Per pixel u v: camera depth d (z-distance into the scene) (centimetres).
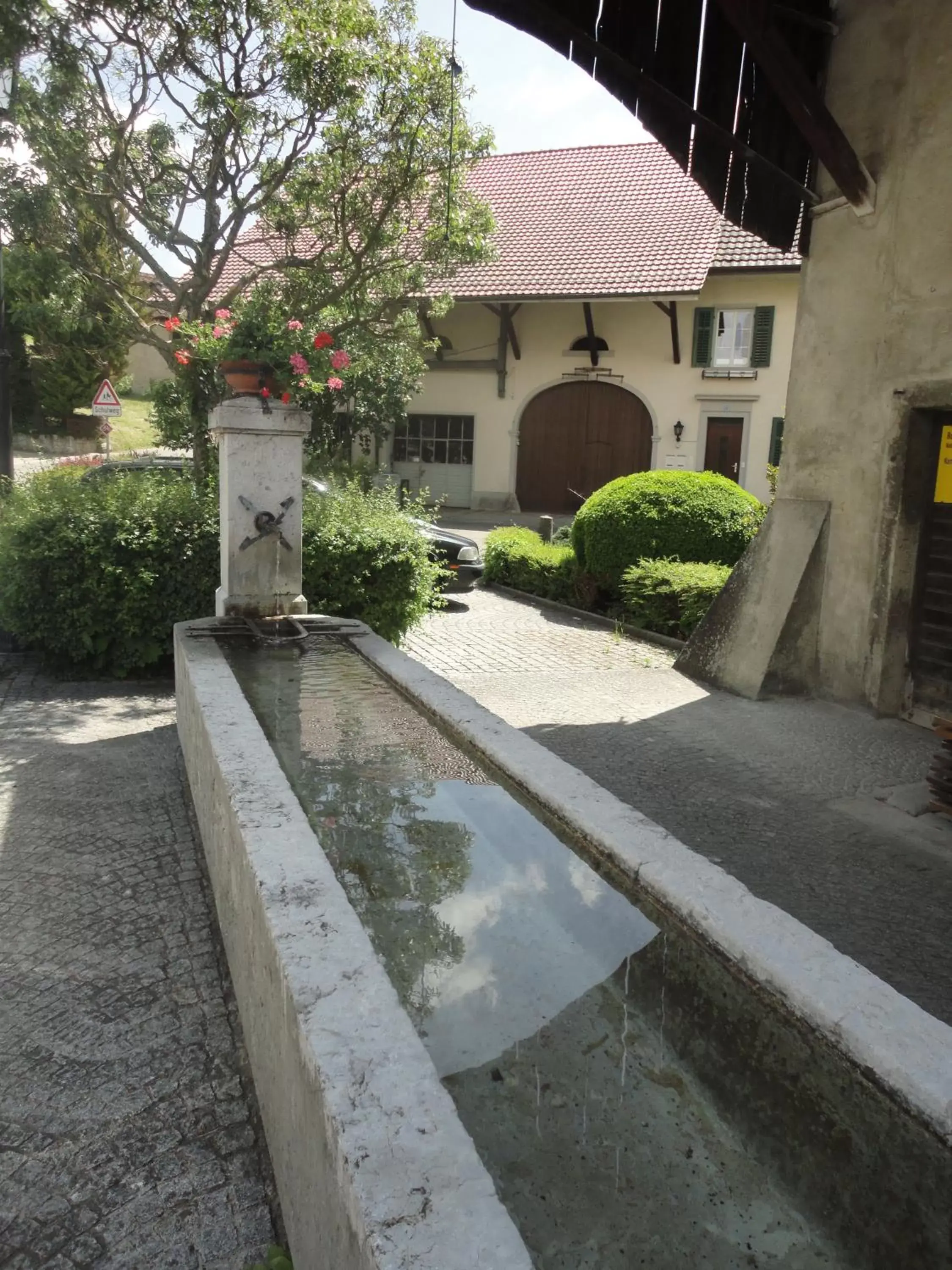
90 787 442
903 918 344
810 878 375
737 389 1947
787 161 645
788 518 680
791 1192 163
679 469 2008
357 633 525
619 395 2047
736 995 197
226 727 328
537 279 1975
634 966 223
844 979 185
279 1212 200
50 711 570
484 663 786
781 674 662
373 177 819
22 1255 188
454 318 2111
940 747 536
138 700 602
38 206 755
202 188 816
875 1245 153
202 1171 211
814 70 630
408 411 2167
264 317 536
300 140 790
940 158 540
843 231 627
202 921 319
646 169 2202
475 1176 127
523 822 299
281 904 200
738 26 522
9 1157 213
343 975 174
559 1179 166
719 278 1917
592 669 770
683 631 878
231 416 513
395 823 300
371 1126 136
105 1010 268
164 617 634
